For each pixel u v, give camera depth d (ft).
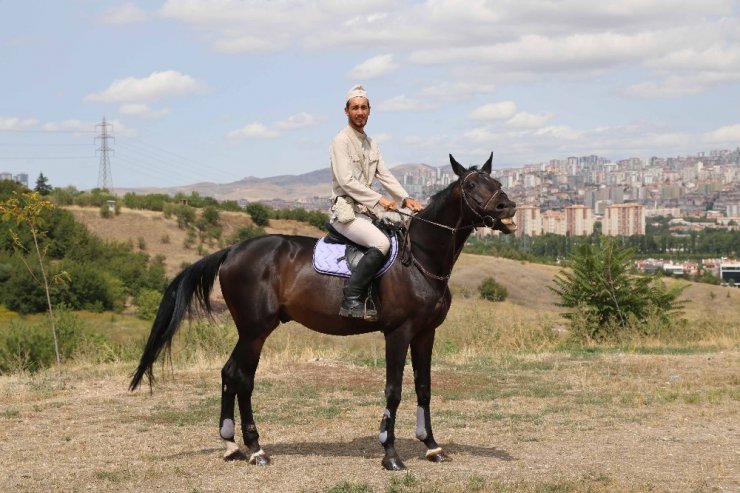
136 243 311.88
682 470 26.53
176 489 24.36
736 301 190.08
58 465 27.50
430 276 27.20
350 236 27.81
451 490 23.80
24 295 186.09
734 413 36.78
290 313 28.40
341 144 28.09
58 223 246.68
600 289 69.87
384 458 26.96
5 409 38.60
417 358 28.35
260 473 26.30
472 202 26.48
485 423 35.01
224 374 28.43
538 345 65.67
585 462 27.68
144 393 42.70
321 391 43.01
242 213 372.58
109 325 151.33
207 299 29.35
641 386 44.21
